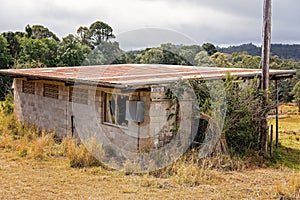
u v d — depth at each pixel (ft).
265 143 27.68
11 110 40.52
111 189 18.51
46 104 33.55
